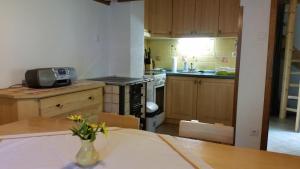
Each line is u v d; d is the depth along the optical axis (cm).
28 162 100
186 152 113
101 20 339
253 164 104
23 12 227
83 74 313
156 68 460
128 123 156
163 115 415
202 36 399
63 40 276
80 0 298
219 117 387
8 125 149
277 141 337
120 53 354
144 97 334
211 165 101
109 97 285
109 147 117
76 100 227
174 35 414
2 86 212
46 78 212
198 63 444
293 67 471
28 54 235
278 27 460
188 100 404
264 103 241
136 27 360
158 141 126
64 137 128
